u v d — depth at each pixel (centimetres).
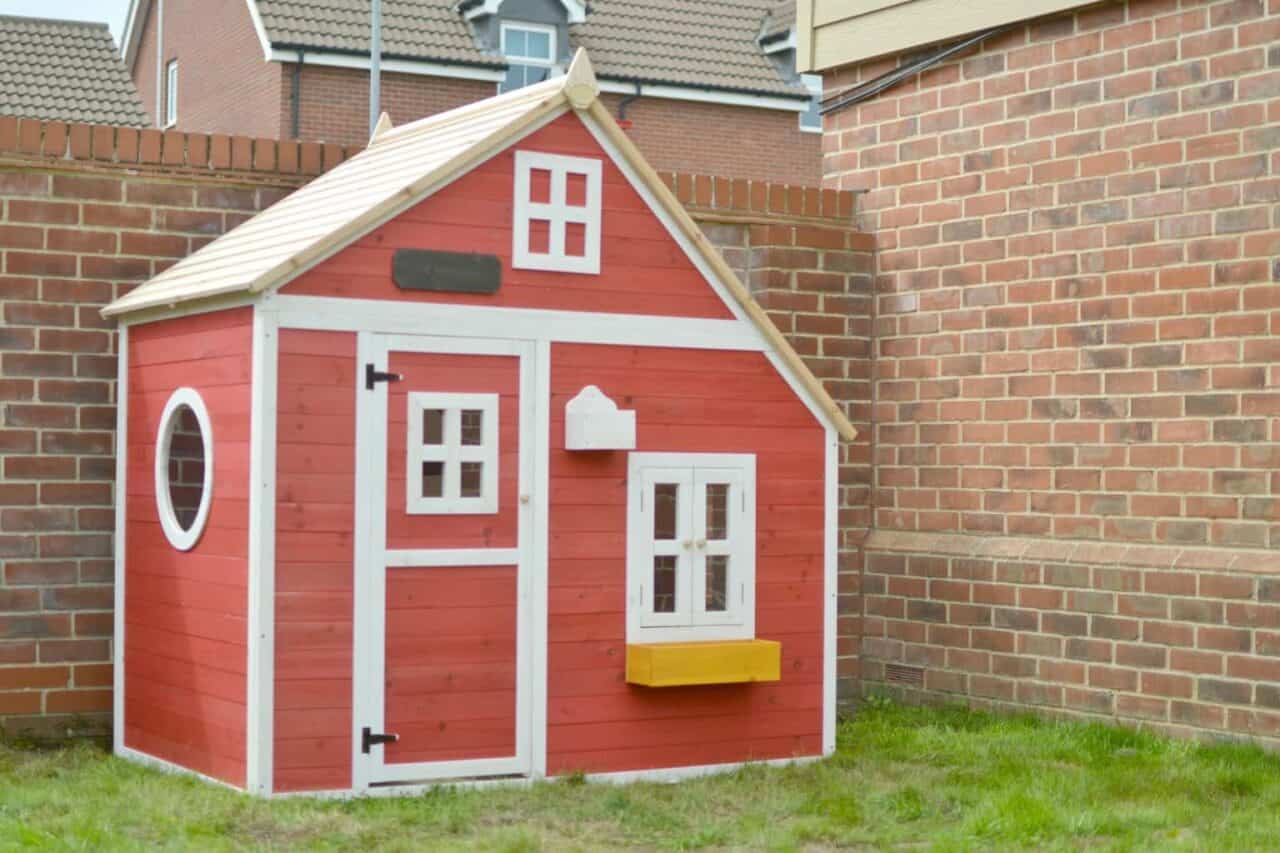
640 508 833
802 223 1002
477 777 806
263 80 2350
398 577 795
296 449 782
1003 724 930
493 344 810
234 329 791
